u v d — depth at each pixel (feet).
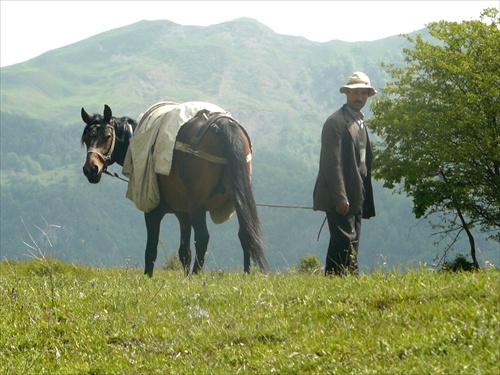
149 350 28.58
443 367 21.48
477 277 29.27
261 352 26.02
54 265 56.13
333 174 39.50
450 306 26.20
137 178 46.91
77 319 32.24
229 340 27.94
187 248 49.01
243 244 42.78
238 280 37.65
